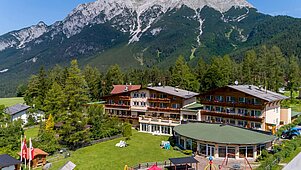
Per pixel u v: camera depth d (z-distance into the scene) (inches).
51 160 2287.2
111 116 3422.7
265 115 2674.7
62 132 2674.7
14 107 3988.7
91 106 3142.2
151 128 3216.0
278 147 2204.7
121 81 5821.9
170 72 6013.8
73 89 2807.6
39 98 4485.7
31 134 3216.0
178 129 2662.4
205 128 2564.0
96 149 2598.4
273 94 2962.6
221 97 2979.8
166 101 3321.9
